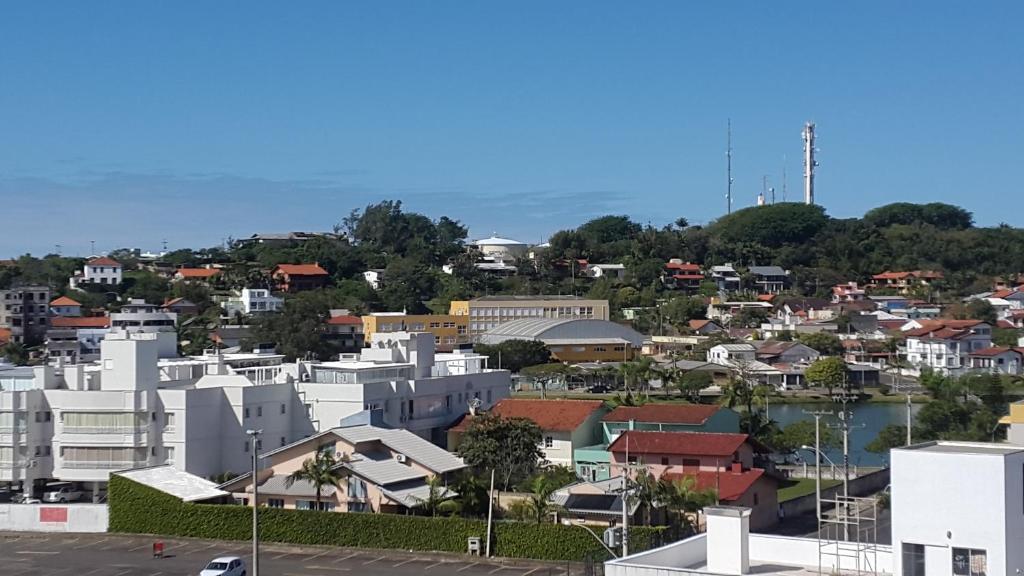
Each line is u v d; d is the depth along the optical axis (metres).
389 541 91.50
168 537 98.19
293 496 100.56
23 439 115.31
